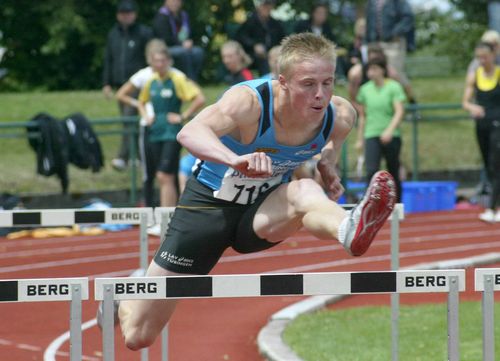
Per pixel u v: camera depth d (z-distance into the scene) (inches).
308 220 385.4
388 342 597.9
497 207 1155.9
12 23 2317.9
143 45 1275.8
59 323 681.0
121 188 1299.2
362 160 1326.3
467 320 644.1
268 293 343.3
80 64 2325.3
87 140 1171.3
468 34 2005.4
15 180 1262.3
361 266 895.1
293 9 2347.4
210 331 657.6
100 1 2220.7
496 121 1099.9
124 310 447.8
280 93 394.6
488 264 873.5
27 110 1660.9
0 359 587.2
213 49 2262.6
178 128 1024.9
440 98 1921.8
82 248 1030.4
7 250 1020.5
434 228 1132.5
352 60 1369.3
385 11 1365.7
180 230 430.0
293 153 411.5
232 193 419.5
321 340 604.1
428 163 1467.8
